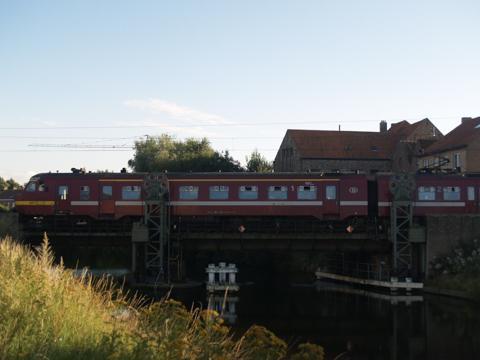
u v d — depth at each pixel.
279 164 73.50
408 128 72.12
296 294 37.09
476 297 32.53
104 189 38.00
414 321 27.03
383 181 38.75
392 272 37.41
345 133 68.31
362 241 39.09
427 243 37.59
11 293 9.05
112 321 9.38
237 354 9.02
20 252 12.00
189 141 81.00
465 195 39.12
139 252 39.16
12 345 7.27
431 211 39.00
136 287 35.50
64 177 38.31
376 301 33.50
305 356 7.97
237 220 39.19
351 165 65.06
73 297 9.89
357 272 42.59
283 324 26.39
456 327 25.58
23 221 38.31
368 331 24.89
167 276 37.38
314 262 53.69
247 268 55.34
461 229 37.69
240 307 31.05
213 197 38.09
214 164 71.44
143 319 9.90
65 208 38.00
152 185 36.59
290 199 38.03
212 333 9.32
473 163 52.66
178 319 9.49
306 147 65.31
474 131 54.41
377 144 67.31
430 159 60.66
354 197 38.00
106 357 7.56
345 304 32.44
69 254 51.69
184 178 38.19
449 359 19.97
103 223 38.59
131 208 37.84
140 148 80.62
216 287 36.00
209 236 37.72
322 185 38.12
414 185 37.41
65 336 8.07
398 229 37.31
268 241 38.88
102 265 49.19
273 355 8.81
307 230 38.41
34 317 8.37
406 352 21.00
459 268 36.03
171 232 38.22
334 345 22.20
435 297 34.84
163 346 8.10
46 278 10.28
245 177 38.25
